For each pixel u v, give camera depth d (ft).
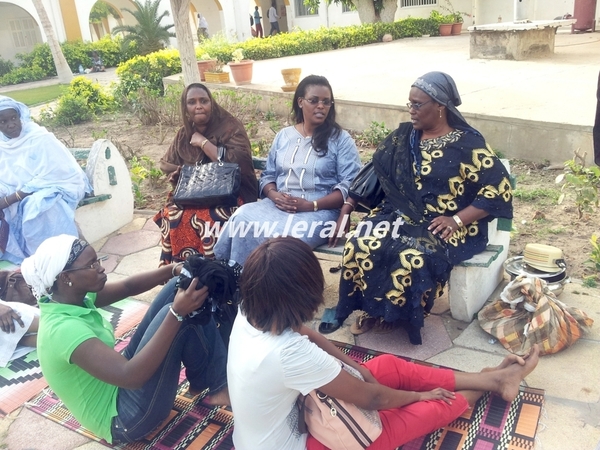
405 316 9.81
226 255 11.68
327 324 11.14
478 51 38.29
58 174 14.89
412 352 10.11
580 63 32.83
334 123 11.99
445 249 9.89
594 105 21.35
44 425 9.13
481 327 10.55
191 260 7.33
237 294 7.50
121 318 12.21
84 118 35.37
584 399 8.57
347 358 7.48
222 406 9.15
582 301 11.15
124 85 38.52
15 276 11.73
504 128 20.40
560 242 13.88
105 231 16.94
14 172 14.79
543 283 10.26
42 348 7.42
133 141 29.01
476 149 9.85
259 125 29.50
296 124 12.46
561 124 18.75
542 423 8.16
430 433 8.11
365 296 10.01
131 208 17.92
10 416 9.43
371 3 61.41
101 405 7.92
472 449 7.77
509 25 35.76
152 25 72.74
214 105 13.23
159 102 31.91
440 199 10.11
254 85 34.19
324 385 6.30
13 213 14.51
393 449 7.26
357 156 12.12
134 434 8.07
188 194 12.04
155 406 7.81
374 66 39.75
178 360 7.90
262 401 6.27
